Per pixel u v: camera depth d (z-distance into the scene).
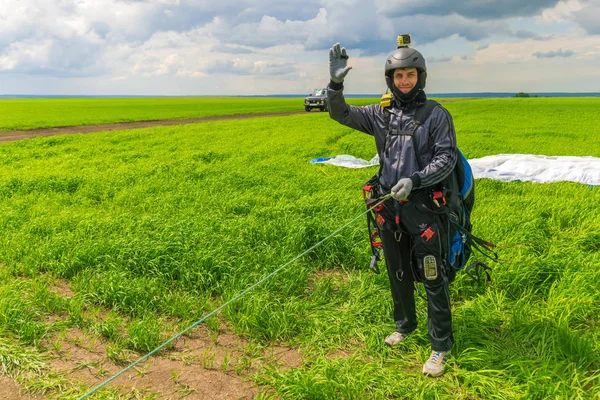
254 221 6.50
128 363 3.54
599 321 3.89
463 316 3.94
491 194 8.74
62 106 68.38
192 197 8.52
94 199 8.91
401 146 3.23
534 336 3.59
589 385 3.18
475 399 3.05
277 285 4.64
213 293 4.79
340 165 12.36
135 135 22.72
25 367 3.37
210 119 39.56
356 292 4.57
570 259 4.93
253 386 3.27
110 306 4.44
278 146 16.92
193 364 3.54
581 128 25.11
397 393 3.09
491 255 5.10
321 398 3.03
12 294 4.29
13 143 19.23
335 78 3.26
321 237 5.67
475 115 38.41
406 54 3.09
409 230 3.28
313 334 3.88
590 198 7.86
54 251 5.46
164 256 5.11
